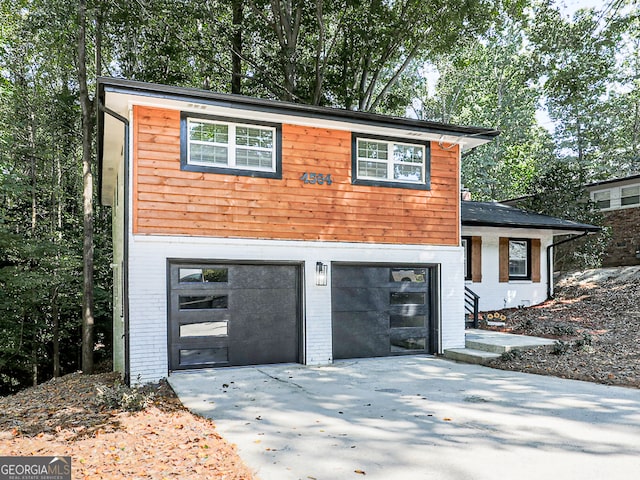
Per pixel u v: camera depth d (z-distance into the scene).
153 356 8.02
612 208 18.86
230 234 8.77
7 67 16.80
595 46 12.77
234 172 8.88
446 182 10.83
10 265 15.10
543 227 15.20
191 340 8.58
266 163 9.24
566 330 11.36
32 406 7.19
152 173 8.27
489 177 29.77
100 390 6.78
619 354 9.15
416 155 10.63
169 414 5.90
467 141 11.05
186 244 8.39
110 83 7.68
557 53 13.37
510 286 15.95
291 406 6.28
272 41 18.03
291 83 17.05
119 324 10.62
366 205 10.00
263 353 9.16
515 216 16.17
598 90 25.77
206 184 8.66
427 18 16.05
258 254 8.97
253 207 9.00
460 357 9.94
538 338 10.96
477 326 13.11
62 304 15.88
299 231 9.37
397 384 7.65
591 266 18.22
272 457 4.39
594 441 4.78
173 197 8.38
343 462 4.26
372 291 10.21
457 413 5.90
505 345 9.91
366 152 10.16
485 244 15.70
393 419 5.65
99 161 11.59
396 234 10.23
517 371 8.73
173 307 8.47
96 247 17.67
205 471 4.00
